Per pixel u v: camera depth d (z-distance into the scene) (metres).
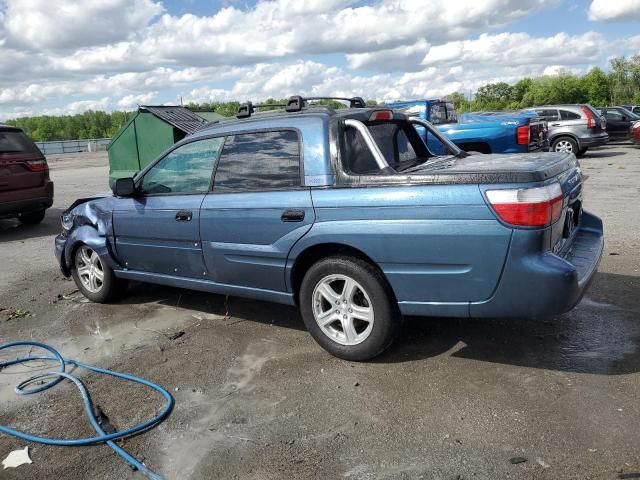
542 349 4.05
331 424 3.29
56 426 3.49
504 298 3.39
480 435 3.08
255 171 4.30
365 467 2.89
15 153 9.51
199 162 4.67
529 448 2.94
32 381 4.11
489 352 4.05
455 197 3.40
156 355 4.43
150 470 2.98
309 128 4.02
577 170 4.22
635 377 3.58
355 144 3.96
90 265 5.72
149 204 4.97
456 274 3.48
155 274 5.15
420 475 2.80
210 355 4.35
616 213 8.53
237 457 3.05
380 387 3.67
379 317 3.82
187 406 3.61
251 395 3.70
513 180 3.28
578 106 16.72
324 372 3.93
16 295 6.27
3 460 3.16
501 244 3.31
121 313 5.45
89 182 18.06
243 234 4.30
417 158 4.73
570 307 3.36
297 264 4.14
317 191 3.92
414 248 3.55
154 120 11.29
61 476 2.99
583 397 3.38
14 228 10.55
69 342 4.82
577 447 2.92
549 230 3.32
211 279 4.70
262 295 4.41
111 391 3.88
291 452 3.06
